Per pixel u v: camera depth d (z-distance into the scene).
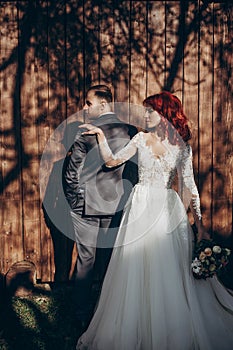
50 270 5.58
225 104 5.56
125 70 5.43
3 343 4.64
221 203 5.65
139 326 4.45
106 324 4.55
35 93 5.37
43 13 5.31
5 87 5.33
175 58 5.47
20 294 5.40
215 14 5.46
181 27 5.45
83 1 5.33
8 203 5.46
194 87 5.51
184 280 4.54
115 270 4.67
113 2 5.36
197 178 5.60
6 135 5.38
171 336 4.40
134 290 4.48
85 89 5.41
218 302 4.69
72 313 5.12
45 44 5.33
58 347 4.62
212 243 4.67
